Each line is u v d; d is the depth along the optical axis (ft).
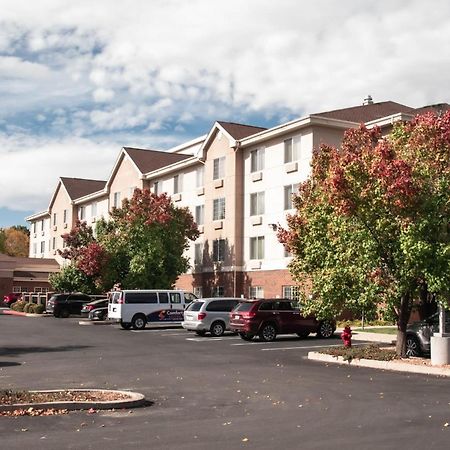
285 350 80.23
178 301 120.98
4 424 34.42
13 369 61.72
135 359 70.69
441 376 55.62
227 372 59.11
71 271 173.17
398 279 63.72
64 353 77.51
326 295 68.95
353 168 61.52
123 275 147.84
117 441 30.32
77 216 238.89
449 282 59.31
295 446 29.14
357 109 136.46
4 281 236.63
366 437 31.04
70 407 39.11
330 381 52.70
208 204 156.35
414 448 28.60
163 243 146.82
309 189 83.35
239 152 146.82
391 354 66.13
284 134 133.18
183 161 165.89
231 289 146.10
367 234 63.52
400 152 64.75
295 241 81.56
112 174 202.69
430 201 59.77
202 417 36.91
